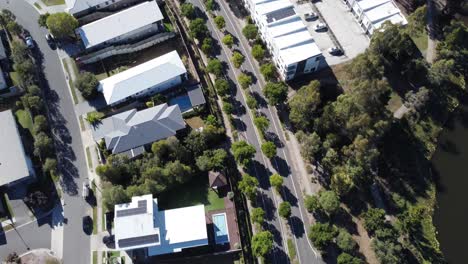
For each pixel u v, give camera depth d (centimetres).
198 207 14988
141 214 14225
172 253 14762
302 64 18200
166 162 16125
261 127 16838
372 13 19912
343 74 19012
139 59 19212
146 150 16562
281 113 17988
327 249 15112
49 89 18338
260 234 14488
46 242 15100
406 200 16312
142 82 17612
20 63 18000
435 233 15688
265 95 17750
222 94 17762
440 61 18688
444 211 16225
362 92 16062
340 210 15862
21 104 17712
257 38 19675
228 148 17125
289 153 17100
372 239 15100
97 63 19025
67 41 19512
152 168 15212
